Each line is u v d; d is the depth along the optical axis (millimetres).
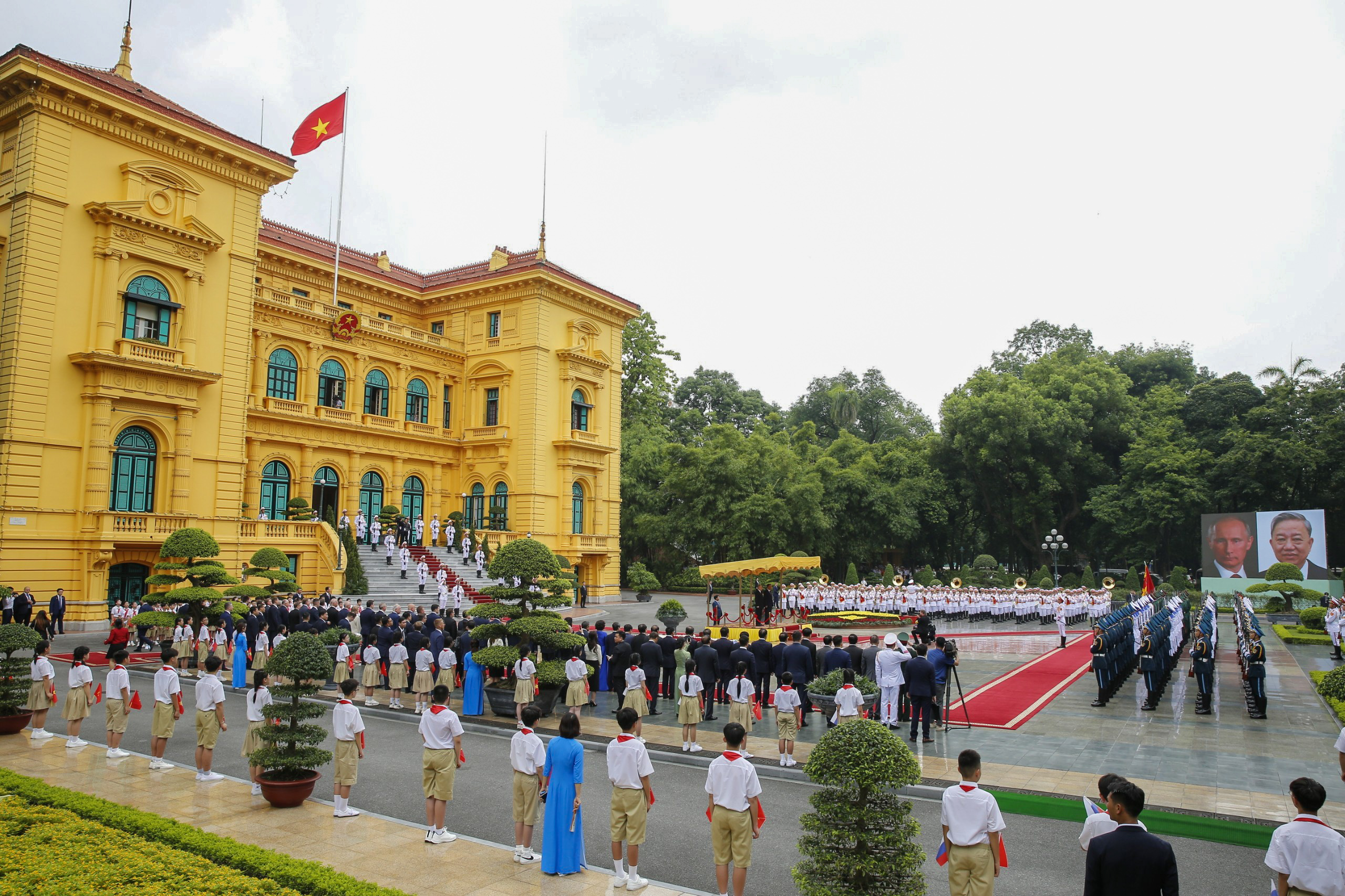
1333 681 14258
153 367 33125
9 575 29594
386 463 48219
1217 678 25453
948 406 66750
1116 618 25234
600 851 10773
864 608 42719
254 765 12312
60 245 31469
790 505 60312
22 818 10125
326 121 43875
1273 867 6898
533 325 49219
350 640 21750
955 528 70375
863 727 7875
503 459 49625
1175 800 12625
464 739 17250
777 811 12555
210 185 36375
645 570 55000
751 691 16594
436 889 9258
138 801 12305
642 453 63875
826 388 100250
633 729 9578
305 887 8469
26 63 29922
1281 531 52062
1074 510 65188
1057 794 12883
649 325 69062
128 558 32875
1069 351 72500
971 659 28734
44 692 16234
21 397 30172
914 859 7410
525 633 18531
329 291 49031
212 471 35969
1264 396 63938
